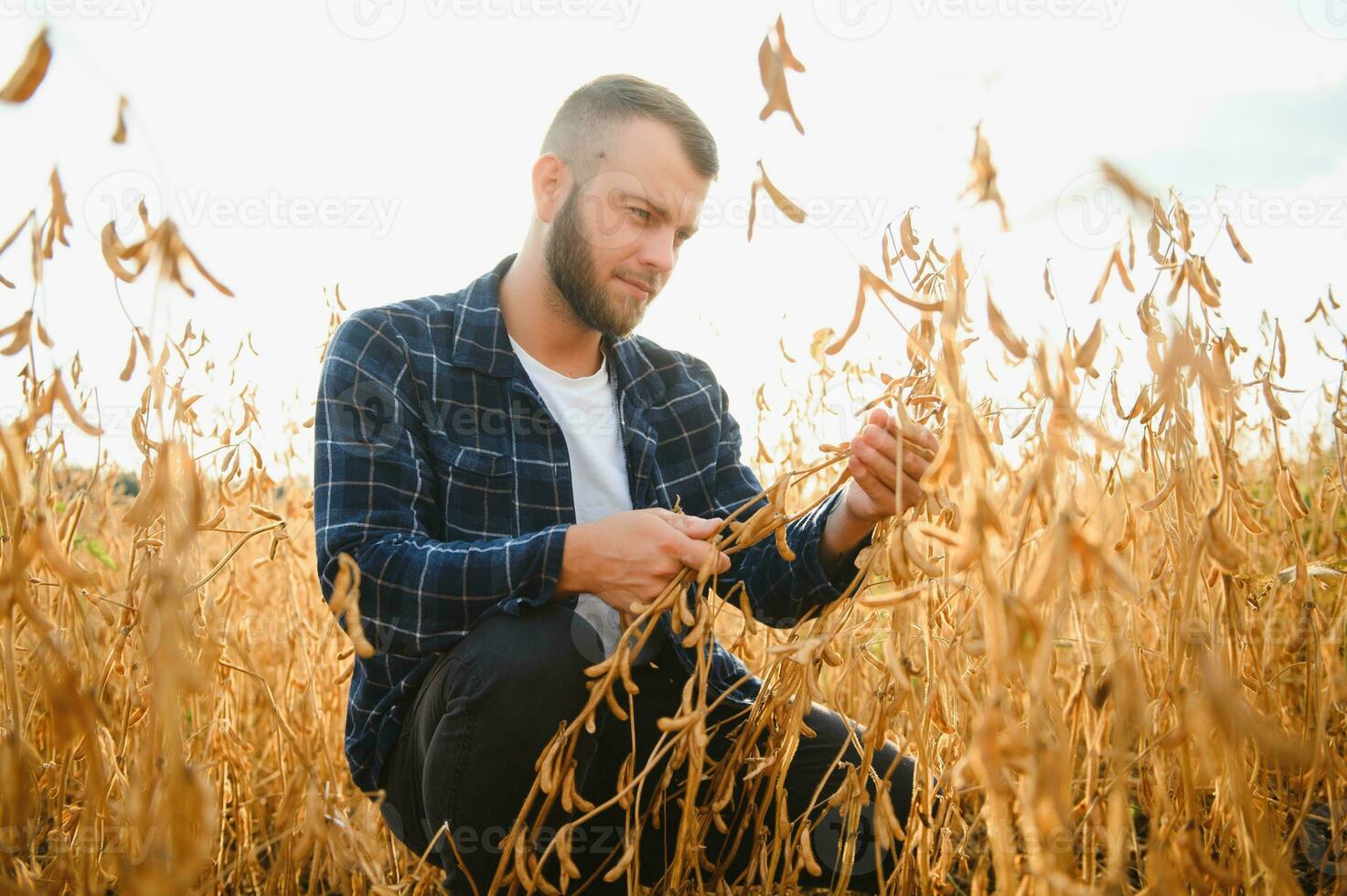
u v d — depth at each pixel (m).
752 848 1.39
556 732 1.29
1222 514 1.15
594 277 1.57
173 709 0.78
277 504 2.55
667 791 1.47
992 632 0.81
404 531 1.45
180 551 0.80
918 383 1.29
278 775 1.83
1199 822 1.28
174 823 0.77
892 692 1.19
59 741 0.87
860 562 1.25
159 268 0.79
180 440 1.09
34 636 1.44
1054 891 0.85
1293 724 1.44
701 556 1.26
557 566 1.32
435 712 1.35
